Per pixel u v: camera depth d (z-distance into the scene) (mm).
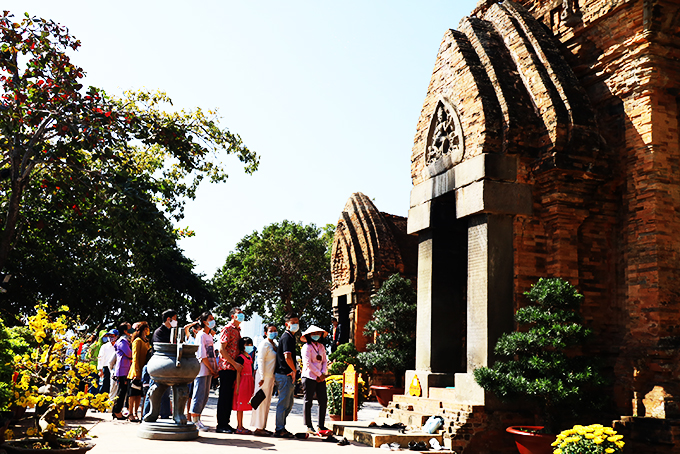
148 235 18125
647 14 11930
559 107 12625
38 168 19719
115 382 14844
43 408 9789
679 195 12102
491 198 12484
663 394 10977
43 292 23109
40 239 22969
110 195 18188
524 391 10469
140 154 24391
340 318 28516
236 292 42000
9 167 18250
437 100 14898
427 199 14875
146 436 10297
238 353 12008
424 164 15320
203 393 12008
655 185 11891
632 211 12352
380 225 26219
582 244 12695
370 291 25484
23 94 17219
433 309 14438
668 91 12266
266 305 42406
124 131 18250
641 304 11867
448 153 14078
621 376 11820
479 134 13000
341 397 14797
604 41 13031
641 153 12180
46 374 8875
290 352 11789
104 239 25797
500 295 12344
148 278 33625
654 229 11789
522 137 12797
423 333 14703
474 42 14391
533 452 10422
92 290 24094
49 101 17234
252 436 11492
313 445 10727
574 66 13672
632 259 12211
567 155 12312
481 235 12633
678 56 12195
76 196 18172
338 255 29000
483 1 16328
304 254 41812
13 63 17109
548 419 10766
